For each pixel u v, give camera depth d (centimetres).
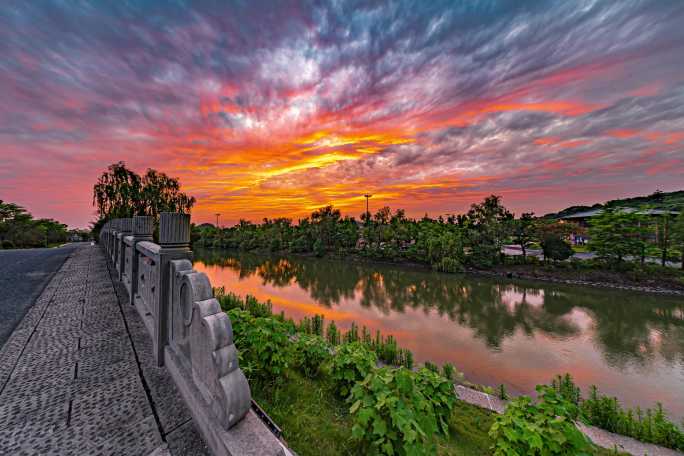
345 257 3412
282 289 1825
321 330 842
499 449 247
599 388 714
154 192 1869
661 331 1117
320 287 1900
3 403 217
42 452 171
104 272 809
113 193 1750
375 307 1412
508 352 905
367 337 771
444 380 344
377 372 274
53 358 292
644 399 667
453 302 1518
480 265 2444
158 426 197
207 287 205
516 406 278
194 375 204
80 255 1355
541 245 2317
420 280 2142
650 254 2075
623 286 1855
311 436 258
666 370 809
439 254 2609
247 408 172
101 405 217
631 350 941
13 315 425
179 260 263
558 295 1683
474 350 913
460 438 353
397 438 215
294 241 4019
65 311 443
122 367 274
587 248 2253
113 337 346
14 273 795
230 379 167
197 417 192
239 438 158
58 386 242
